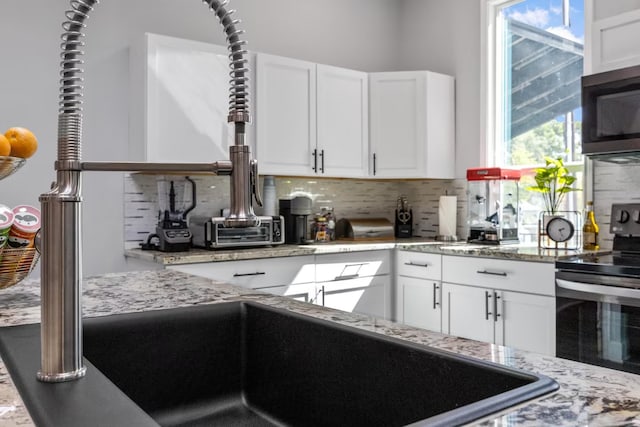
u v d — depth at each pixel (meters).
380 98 3.58
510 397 0.59
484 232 3.26
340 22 3.86
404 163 3.57
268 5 3.49
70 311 0.69
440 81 3.67
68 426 0.53
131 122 2.88
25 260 1.19
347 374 0.93
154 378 1.06
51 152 2.71
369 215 3.98
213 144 2.88
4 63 2.60
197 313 1.12
